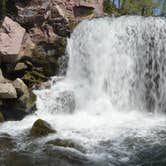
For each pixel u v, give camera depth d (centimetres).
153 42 1803
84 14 2273
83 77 1841
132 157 1066
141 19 1866
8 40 1653
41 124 1261
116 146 1151
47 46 1836
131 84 1780
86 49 1894
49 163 1008
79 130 1316
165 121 1495
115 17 1955
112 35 1866
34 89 1655
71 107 1631
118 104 1747
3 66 1678
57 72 1800
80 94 1709
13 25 1712
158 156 1077
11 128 1355
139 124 1427
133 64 1798
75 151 1087
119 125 1406
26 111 1520
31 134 1247
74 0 2206
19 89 1537
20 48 1703
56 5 2000
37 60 1762
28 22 1883
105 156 1066
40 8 1886
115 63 1820
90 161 1027
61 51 1828
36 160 1028
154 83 1783
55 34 1936
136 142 1191
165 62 1783
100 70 1833
